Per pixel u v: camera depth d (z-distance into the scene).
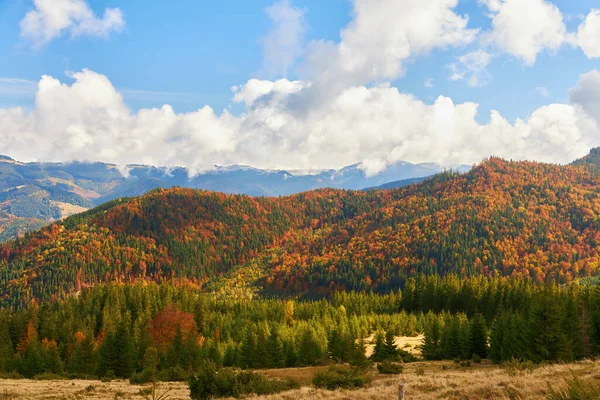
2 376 73.69
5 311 149.75
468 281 183.75
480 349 90.25
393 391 31.53
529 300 131.50
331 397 31.08
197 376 39.97
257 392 38.53
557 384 26.27
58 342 137.75
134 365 93.81
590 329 73.50
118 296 193.62
